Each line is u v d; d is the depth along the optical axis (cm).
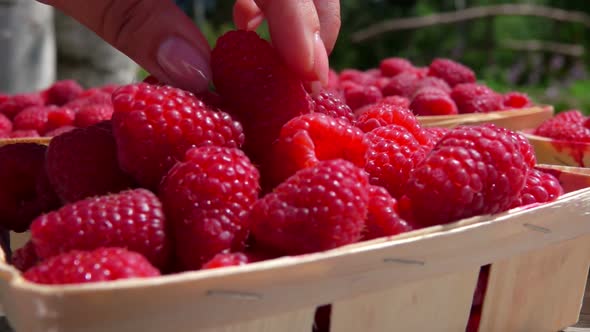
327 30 25
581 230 22
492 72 132
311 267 18
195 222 19
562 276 23
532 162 23
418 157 23
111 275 18
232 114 22
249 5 28
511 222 21
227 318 18
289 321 18
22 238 25
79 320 17
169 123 20
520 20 142
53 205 23
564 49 134
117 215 19
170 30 22
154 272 18
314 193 19
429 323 21
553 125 35
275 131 22
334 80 44
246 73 22
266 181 22
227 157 20
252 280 18
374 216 21
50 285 17
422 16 143
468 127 22
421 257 19
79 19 24
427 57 139
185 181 20
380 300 19
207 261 19
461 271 21
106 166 22
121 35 23
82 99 43
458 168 20
